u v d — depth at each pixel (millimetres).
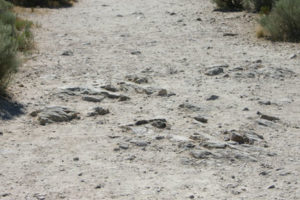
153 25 33812
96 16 37906
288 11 28906
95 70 21594
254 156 12836
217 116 16125
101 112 15875
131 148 13125
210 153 12781
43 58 23578
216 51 26266
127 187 10867
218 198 10391
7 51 17078
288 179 11453
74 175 11438
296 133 14812
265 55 25391
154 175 11531
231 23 34375
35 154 12633
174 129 14641
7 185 10852
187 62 23594
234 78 20906
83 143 13414
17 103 16297
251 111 16734
